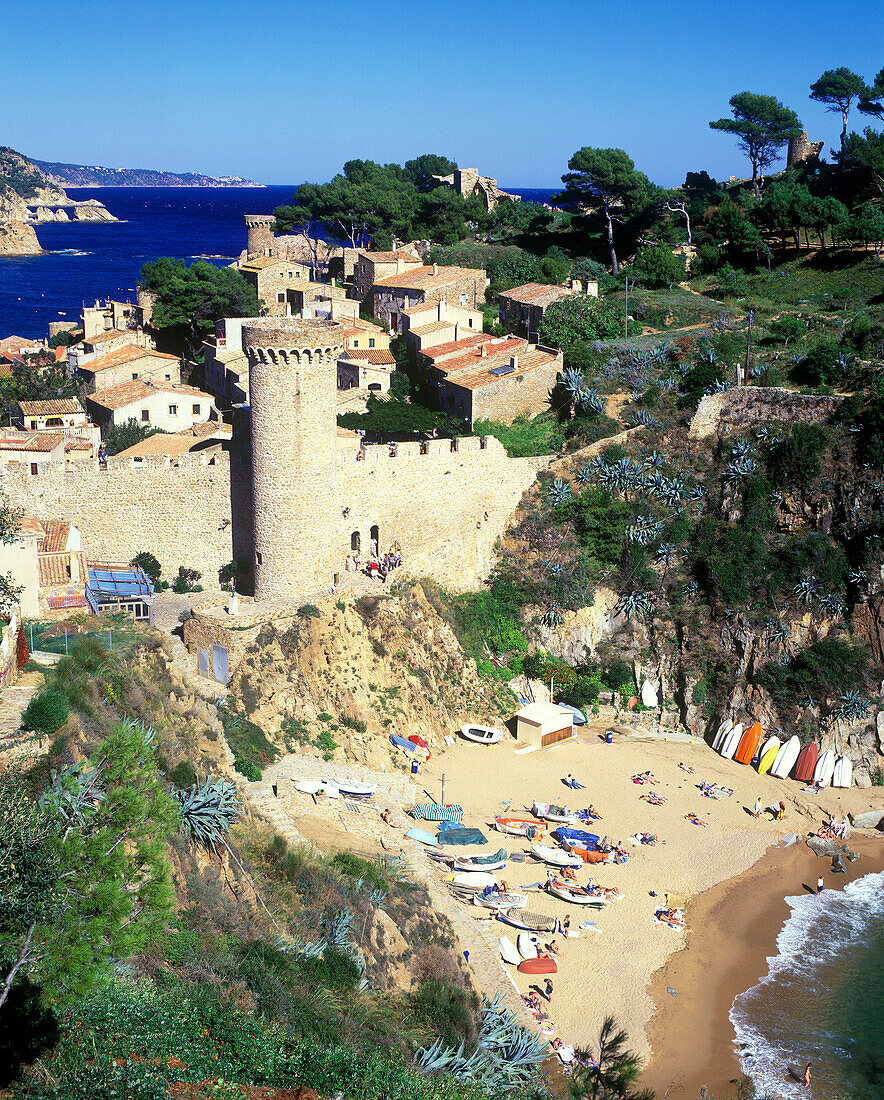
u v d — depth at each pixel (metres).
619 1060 53.03
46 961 32.25
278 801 66.00
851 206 156.50
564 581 95.88
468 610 93.94
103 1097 33.88
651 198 156.62
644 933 66.12
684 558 97.62
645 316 129.00
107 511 83.25
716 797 82.75
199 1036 38.81
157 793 39.00
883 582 90.50
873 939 67.88
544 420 109.56
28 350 157.00
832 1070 56.50
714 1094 53.78
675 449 102.38
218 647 75.19
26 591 69.00
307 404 78.00
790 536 96.06
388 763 78.25
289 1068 39.03
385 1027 45.22
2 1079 33.12
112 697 55.75
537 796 79.31
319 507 80.62
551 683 93.19
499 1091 45.97
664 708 94.56
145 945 38.25
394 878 61.62
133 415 110.06
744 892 71.75
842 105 177.75
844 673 89.00
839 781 85.88
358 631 82.31
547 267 145.75
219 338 126.00
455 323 124.31
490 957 59.78
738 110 177.25
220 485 83.44
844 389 103.62
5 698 48.81
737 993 62.06
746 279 140.75
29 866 31.47
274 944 46.38
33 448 92.75
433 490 91.56
